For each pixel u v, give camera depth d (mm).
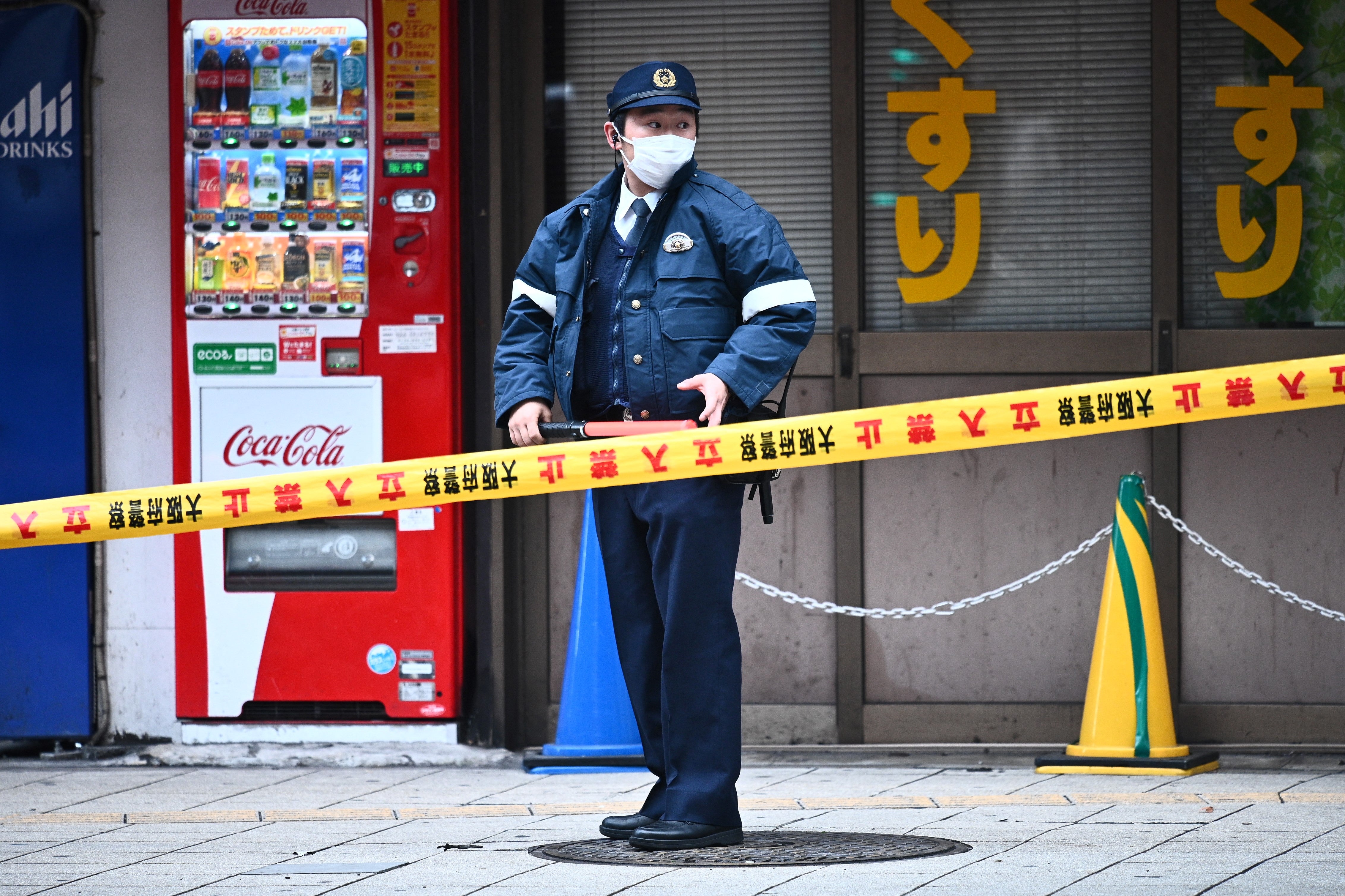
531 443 12656
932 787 16719
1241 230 19688
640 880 11477
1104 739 17812
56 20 19766
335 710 19547
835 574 19953
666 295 12539
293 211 19297
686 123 12594
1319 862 12141
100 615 19953
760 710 20000
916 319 20094
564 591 20297
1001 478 19797
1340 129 19594
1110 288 19875
